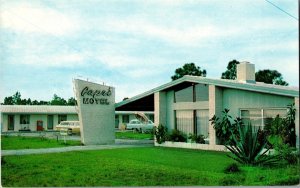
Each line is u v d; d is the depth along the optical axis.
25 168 14.86
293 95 18.80
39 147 24.14
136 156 18.94
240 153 15.84
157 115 25.86
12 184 11.89
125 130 50.62
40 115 49.53
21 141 29.36
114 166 15.41
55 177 12.96
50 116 50.16
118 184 11.84
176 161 17.00
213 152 20.86
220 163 16.28
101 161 16.94
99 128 26.94
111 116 27.70
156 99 25.98
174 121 25.62
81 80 26.09
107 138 27.34
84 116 26.25
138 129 46.53
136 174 13.53
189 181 12.27
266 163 15.30
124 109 29.67
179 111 25.47
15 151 21.33
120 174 13.53
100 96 27.11
